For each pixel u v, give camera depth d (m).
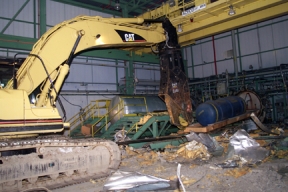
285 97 16.02
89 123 14.20
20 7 14.02
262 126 10.37
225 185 5.25
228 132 11.29
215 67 21.20
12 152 5.64
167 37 10.35
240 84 18.00
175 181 5.66
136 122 10.97
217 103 11.12
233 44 19.64
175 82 10.29
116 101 12.64
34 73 6.62
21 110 5.55
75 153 5.98
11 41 12.62
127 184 5.38
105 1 16.94
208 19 14.13
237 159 6.93
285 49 17.38
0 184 5.05
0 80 6.62
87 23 8.09
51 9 15.42
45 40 7.02
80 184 5.87
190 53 23.11
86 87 16.73
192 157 7.84
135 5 17.78
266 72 16.53
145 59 18.03
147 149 9.12
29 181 5.38
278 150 7.82
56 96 6.45
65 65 7.02
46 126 5.79
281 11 12.95
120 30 9.12
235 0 12.20
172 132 12.81
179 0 15.42
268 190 4.82
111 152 6.41
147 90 20.69
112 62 18.22
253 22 14.05
